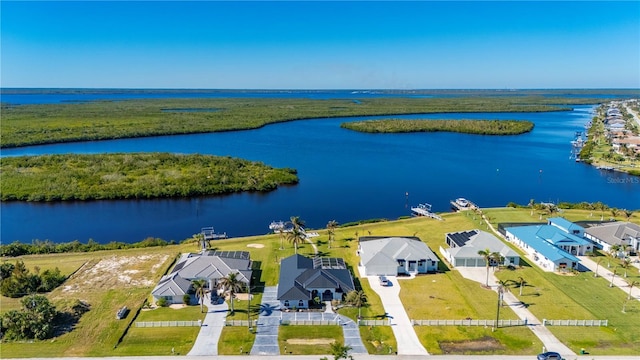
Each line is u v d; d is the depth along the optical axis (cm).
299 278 8088
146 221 13338
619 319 7144
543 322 6988
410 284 8475
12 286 7950
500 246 9469
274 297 7944
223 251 9500
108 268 9225
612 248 9281
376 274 8844
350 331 6838
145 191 15612
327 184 17525
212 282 8188
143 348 6378
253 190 16475
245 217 13650
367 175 19025
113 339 6569
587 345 6425
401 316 7281
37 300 7012
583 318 7175
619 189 16962
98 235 12250
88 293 8075
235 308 7538
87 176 16962
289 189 16850
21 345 6431
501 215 12925
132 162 18925
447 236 10525
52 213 14088
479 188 17062
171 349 6344
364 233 11500
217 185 16325
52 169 17850
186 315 7306
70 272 9019
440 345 6462
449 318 7206
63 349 6341
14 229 12669
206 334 6738
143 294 8038
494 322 7031
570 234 10356
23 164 18388
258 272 8994
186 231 12506
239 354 6222
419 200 15488
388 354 6225
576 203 14812
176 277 8069
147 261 9612
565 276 8781
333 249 10319
